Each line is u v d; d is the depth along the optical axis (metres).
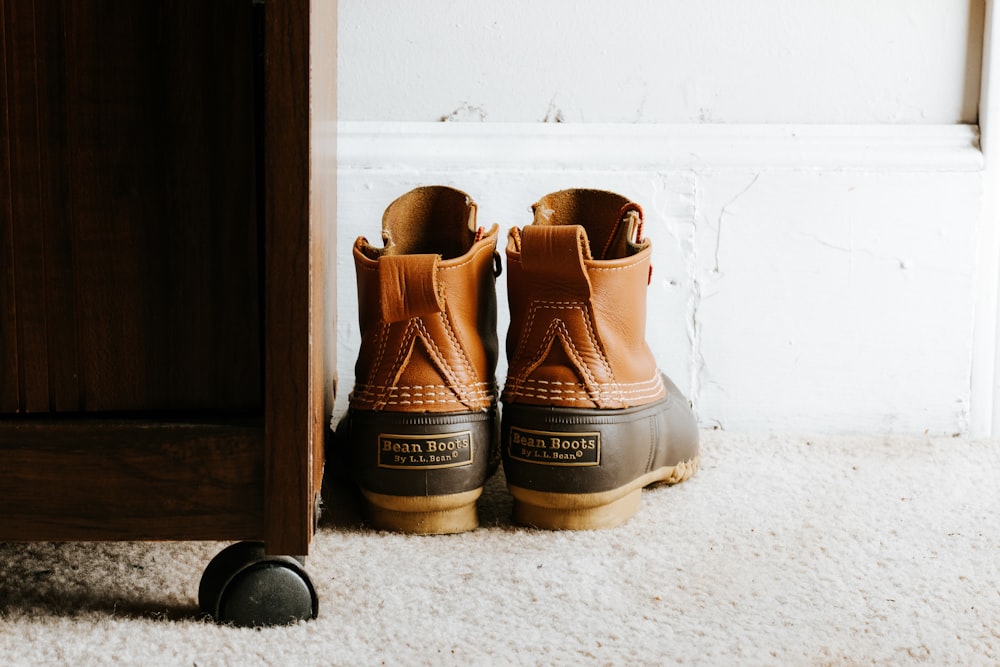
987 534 0.92
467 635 0.71
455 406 0.90
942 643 0.70
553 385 0.90
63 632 0.70
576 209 1.02
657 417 0.96
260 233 0.69
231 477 0.69
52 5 0.65
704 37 1.24
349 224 1.23
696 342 1.24
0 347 0.69
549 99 1.25
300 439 0.68
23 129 0.66
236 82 0.67
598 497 0.91
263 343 0.71
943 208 1.21
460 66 1.25
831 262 1.22
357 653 0.68
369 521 0.94
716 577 0.82
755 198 1.22
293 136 0.65
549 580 0.81
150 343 0.70
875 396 1.24
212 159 0.68
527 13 1.24
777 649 0.69
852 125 1.24
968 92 1.23
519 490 0.92
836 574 0.83
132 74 0.67
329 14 0.83
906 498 1.01
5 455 0.68
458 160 1.23
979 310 1.22
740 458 1.14
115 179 0.68
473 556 0.86
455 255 1.00
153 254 0.69
